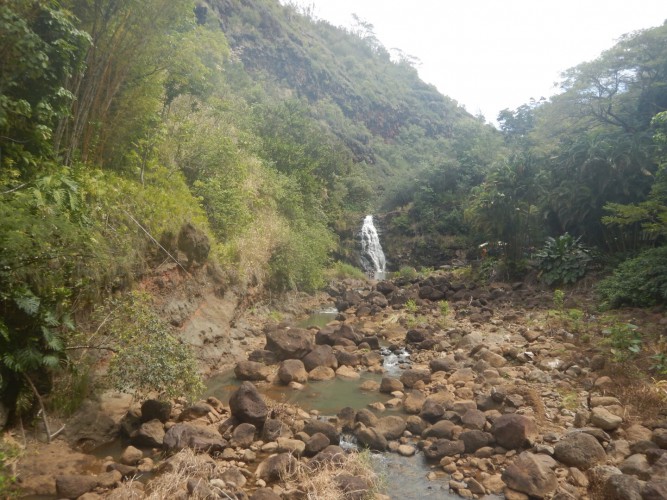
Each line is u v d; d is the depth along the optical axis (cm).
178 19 873
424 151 6125
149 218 811
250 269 1223
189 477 460
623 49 1958
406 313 1393
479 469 521
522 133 4659
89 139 769
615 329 920
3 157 600
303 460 519
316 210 2250
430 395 729
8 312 504
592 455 511
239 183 1446
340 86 6056
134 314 618
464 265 2791
